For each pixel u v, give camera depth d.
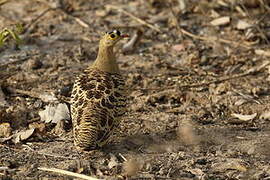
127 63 14.50
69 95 12.59
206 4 17.80
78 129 9.18
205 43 15.76
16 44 15.20
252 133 10.98
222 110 12.12
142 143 10.50
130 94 12.74
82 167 9.55
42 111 11.52
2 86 12.71
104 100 9.57
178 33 16.33
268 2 17.06
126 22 17.14
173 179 9.25
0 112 11.30
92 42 15.78
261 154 10.15
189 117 11.65
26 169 9.50
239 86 13.23
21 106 11.95
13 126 11.20
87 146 8.91
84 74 10.30
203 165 9.76
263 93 12.88
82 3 18.44
